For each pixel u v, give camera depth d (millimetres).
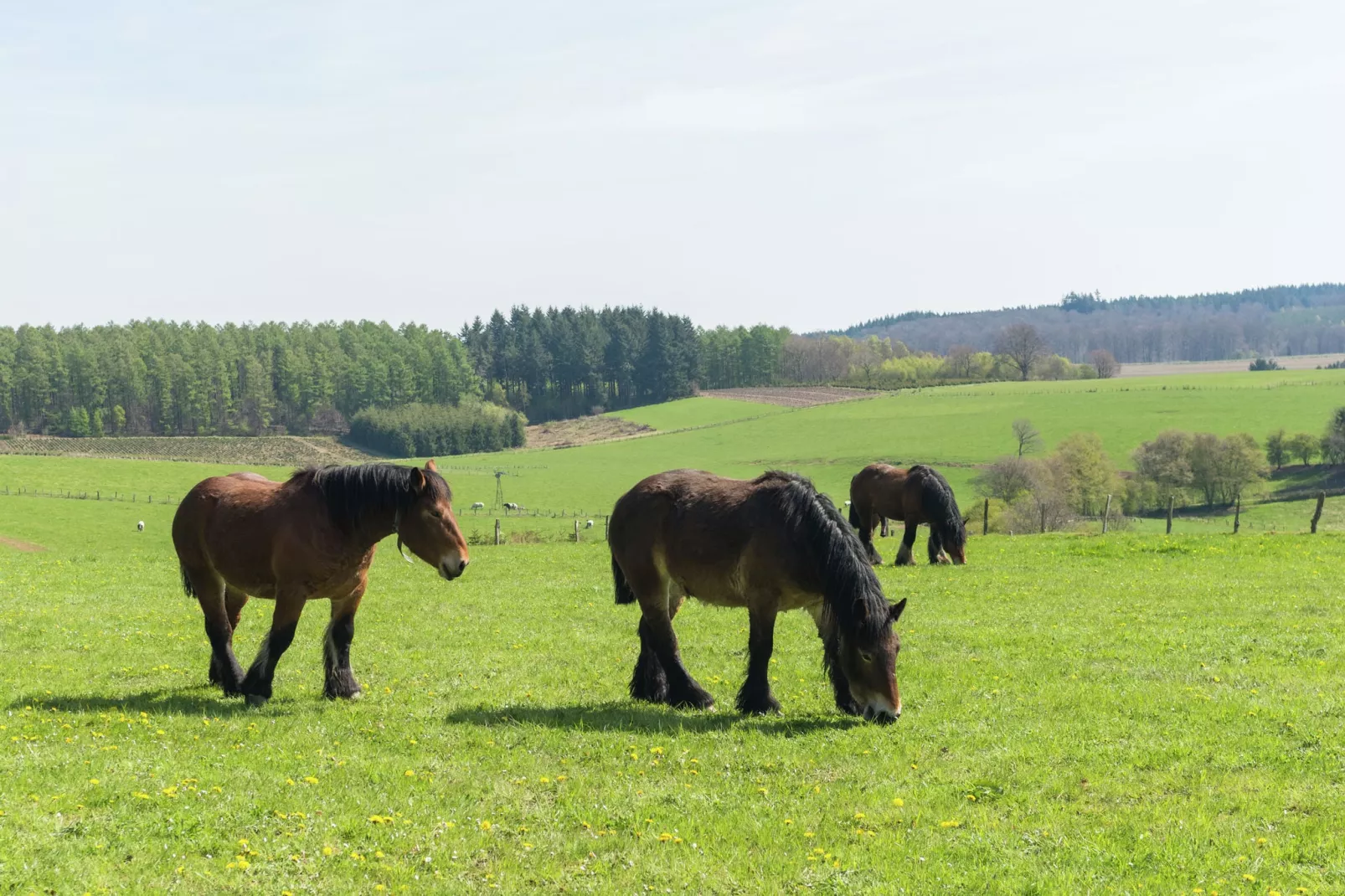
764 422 129000
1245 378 137625
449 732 9898
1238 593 18703
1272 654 13266
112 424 145750
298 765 8594
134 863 6402
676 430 134500
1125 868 6418
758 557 10625
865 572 10203
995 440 103500
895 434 111312
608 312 194125
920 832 7113
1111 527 56250
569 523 70750
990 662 13344
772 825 7258
